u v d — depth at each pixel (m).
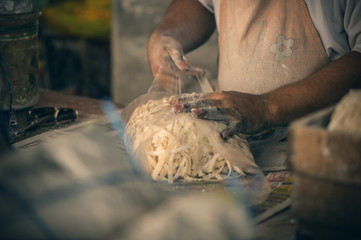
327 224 0.70
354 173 0.65
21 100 1.46
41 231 0.49
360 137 0.64
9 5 1.38
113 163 0.59
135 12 2.93
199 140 1.12
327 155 0.67
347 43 1.29
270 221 0.85
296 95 1.14
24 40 1.42
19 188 0.51
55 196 0.52
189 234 0.52
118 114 1.43
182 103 1.18
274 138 1.27
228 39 1.42
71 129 1.34
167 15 1.66
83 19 3.48
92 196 0.53
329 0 1.27
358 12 1.21
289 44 1.32
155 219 0.53
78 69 3.46
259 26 1.35
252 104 1.12
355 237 0.68
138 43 2.98
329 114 0.77
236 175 1.09
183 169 1.09
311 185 0.70
